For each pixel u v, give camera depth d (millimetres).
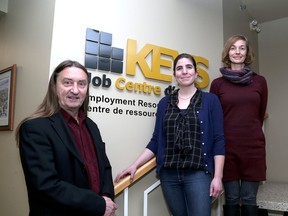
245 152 1729
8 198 2027
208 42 2416
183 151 1530
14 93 2094
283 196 2303
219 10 2561
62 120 1197
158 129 1741
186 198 1575
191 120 1568
